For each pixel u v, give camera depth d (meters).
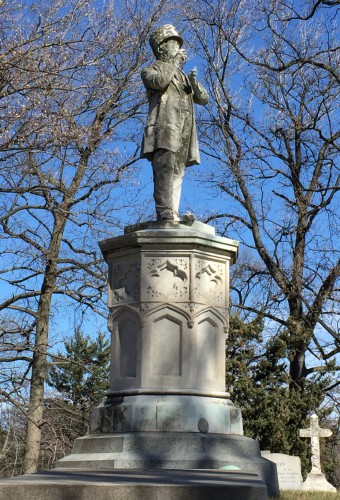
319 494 10.59
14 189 18.58
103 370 22.97
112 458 8.72
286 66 24.95
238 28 26.38
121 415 9.28
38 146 17.30
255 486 5.98
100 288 21.73
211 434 9.14
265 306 24.81
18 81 16.66
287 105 25.94
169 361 9.51
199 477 6.81
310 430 19.95
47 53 16.97
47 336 21.97
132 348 9.70
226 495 5.81
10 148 17.09
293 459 18.61
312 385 23.39
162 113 10.34
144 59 21.58
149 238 9.66
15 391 20.28
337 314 24.41
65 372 23.38
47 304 21.88
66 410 22.06
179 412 9.12
